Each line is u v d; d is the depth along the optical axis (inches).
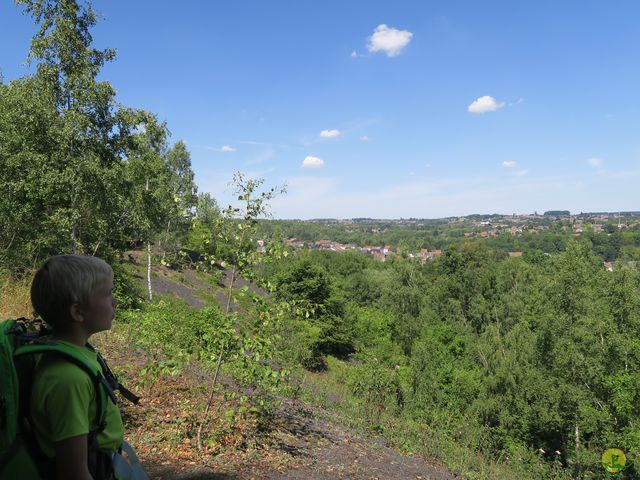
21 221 602.2
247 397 253.8
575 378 1047.0
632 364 1005.2
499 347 1270.9
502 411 1037.2
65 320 59.5
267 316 255.8
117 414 63.4
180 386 319.9
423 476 327.9
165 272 1462.8
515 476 502.9
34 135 620.7
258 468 227.0
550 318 1141.1
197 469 205.3
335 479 246.1
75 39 656.4
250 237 266.4
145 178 826.2
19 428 52.4
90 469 56.5
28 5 633.6
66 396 52.9
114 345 382.9
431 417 745.0
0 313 365.4
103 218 682.2
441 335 1777.8
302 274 1507.1
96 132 677.9
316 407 460.8
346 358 1531.7
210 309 315.9
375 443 385.4
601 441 955.3
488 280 2400.3
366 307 2352.4
